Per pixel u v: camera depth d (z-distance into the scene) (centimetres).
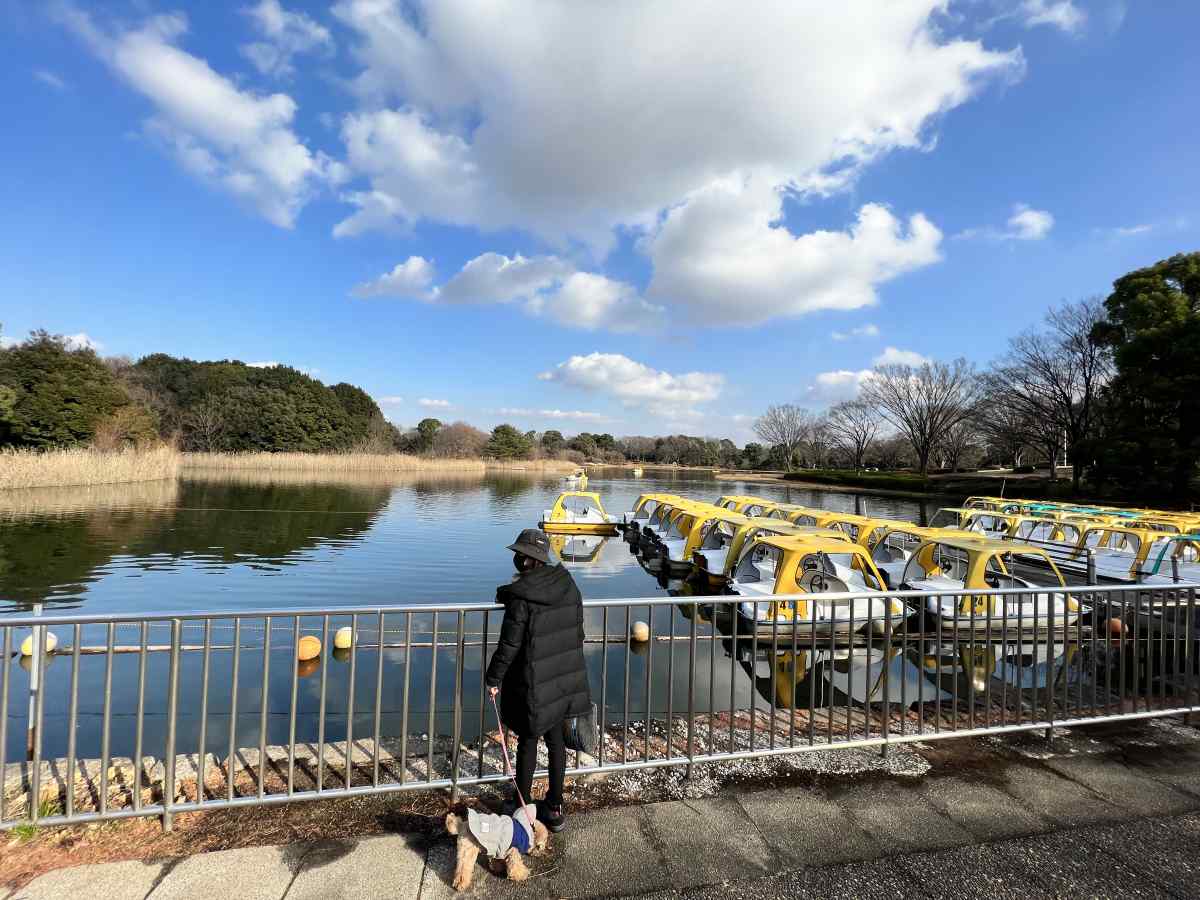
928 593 394
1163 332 2436
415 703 642
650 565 1526
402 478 4444
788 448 7706
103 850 271
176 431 5134
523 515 2428
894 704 611
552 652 284
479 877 256
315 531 1853
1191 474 2509
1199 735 414
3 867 256
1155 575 1149
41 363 3322
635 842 283
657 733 423
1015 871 265
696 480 6153
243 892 243
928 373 4838
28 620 274
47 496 2433
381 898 242
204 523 1906
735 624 363
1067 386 3528
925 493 4397
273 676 712
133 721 586
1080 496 3067
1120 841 290
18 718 589
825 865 268
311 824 295
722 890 250
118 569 1253
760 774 353
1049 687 402
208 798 316
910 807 318
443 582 1223
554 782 288
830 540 993
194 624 941
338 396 6938
